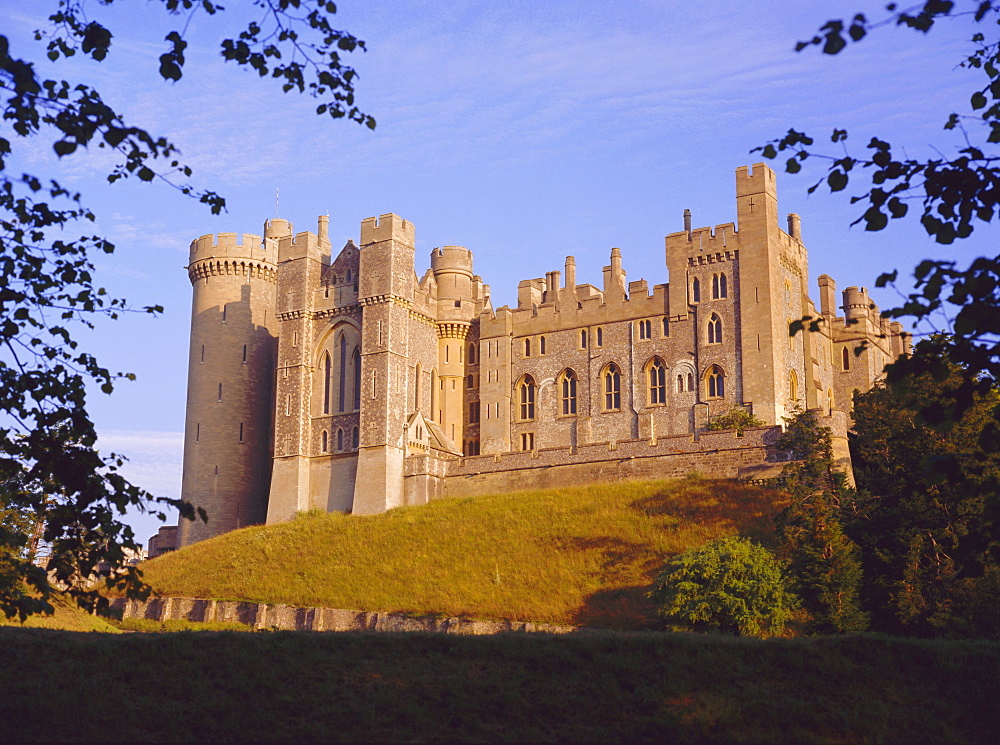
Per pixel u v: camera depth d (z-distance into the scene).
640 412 83.56
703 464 68.25
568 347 88.25
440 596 57.22
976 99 17.56
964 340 14.73
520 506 67.44
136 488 18.61
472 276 97.00
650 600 51.22
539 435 88.19
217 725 23.73
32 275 19.34
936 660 28.52
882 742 24.28
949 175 15.02
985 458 15.95
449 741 23.53
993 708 26.11
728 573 44.09
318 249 90.00
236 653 27.83
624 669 27.16
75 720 23.55
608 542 59.28
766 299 79.00
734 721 24.66
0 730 22.83
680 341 82.50
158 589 67.38
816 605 46.03
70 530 18.88
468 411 92.19
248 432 93.56
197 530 90.19
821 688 26.81
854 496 54.06
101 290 19.86
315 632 30.25
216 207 17.75
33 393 18.81
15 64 15.06
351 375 85.62
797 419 64.00
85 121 15.69
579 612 52.16
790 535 50.03
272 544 70.75
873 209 15.38
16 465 18.89
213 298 95.69
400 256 85.38
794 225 86.38
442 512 70.06
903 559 48.12
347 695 25.45
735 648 28.59
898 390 15.75
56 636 29.56
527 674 26.83
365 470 80.88
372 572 62.59
